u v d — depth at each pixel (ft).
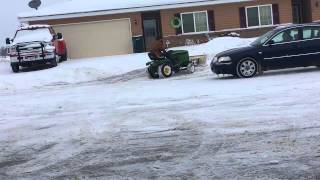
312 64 56.54
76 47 114.62
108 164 24.75
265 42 56.59
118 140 29.66
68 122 37.35
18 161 26.89
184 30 115.34
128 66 82.94
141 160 25.00
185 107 39.04
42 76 77.56
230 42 92.94
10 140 32.58
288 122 30.12
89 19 114.21
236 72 56.80
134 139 29.58
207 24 115.55
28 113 44.21
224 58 56.95
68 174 23.59
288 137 26.68
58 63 94.48
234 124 31.09
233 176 21.34
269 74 57.31
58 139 31.50
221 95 43.52
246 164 22.80
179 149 26.48
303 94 39.73
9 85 74.08
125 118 36.65
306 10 119.34
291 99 37.93
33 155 27.96
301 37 56.34
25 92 65.10
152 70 69.15
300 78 50.29
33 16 113.60
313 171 21.17
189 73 70.23
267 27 115.65
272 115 32.65
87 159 26.00
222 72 57.21
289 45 56.18
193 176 21.79
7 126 38.04
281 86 45.52
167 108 39.40
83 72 79.30
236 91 45.11
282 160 22.90
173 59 69.21
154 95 48.06
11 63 86.17
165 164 23.95
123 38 114.62
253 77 55.83
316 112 32.22
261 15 115.85
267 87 45.73
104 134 31.68
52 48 86.89
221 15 115.44
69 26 114.32
